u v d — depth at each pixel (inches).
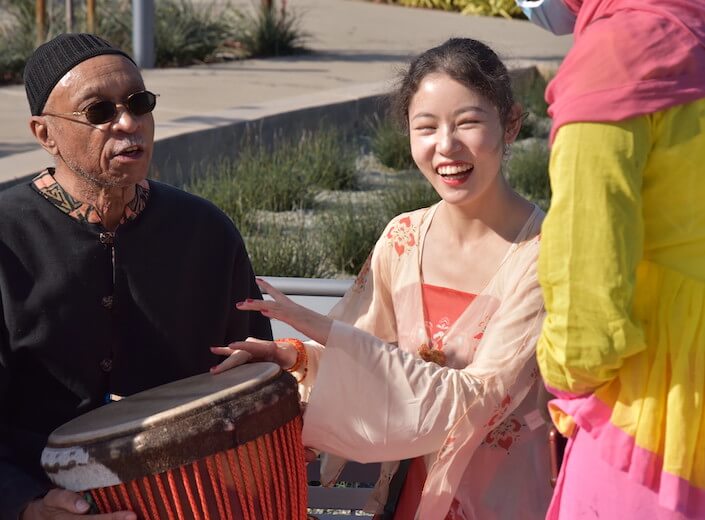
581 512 82.2
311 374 99.3
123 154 92.3
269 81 459.8
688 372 77.7
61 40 93.5
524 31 661.3
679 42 75.1
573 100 76.0
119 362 97.7
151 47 475.8
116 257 96.7
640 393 79.0
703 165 76.4
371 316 104.8
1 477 91.4
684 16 76.0
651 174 77.2
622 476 79.8
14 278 94.3
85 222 95.9
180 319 100.1
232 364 94.7
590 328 76.4
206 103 398.0
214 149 346.9
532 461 95.8
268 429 84.8
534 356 93.4
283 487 87.4
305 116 390.3
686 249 77.9
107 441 82.6
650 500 79.2
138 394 91.7
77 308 95.5
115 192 95.6
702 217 77.4
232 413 83.0
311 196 322.3
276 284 119.0
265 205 312.2
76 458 83.1
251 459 83.9
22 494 90.0
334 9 721.6
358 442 92.8
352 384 92.4
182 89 427.5
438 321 98.6
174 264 99.3
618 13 77.6
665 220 77.6
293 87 446.9
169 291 99.1
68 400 96.9
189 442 81.4
